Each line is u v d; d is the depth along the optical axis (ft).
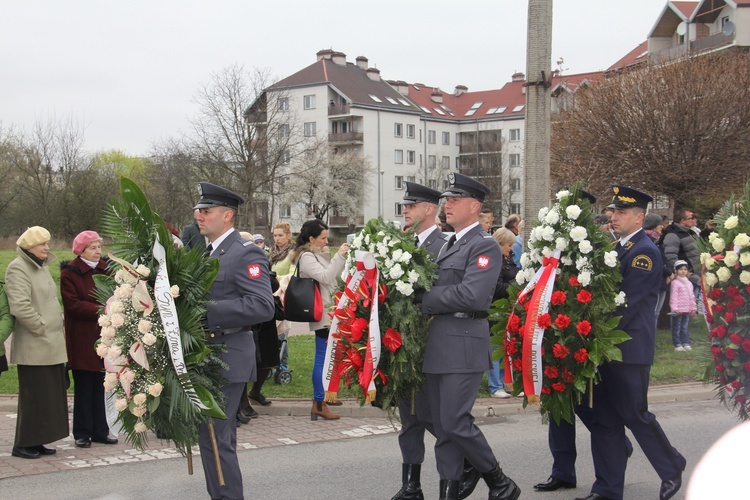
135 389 15.17
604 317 17.66
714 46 120.98
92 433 24.44
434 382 17.20
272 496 19.17
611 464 18.24
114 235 15.89
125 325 15.21
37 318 22.09
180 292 15.56
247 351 16.72
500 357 19.40
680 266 39.65
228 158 152.76
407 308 16.79
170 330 15.02
